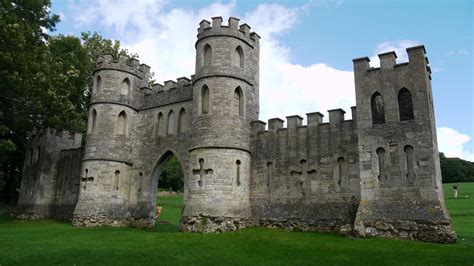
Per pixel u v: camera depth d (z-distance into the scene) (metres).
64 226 28.47
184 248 18.12
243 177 25.42
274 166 25.64
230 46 26.66
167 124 30.06
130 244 19.17
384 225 20.02
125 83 31.78
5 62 26.69
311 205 23.77
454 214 36.50
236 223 23.95
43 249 17.64
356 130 23.20
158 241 20.00
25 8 30.97
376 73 22.56
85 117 42.09
